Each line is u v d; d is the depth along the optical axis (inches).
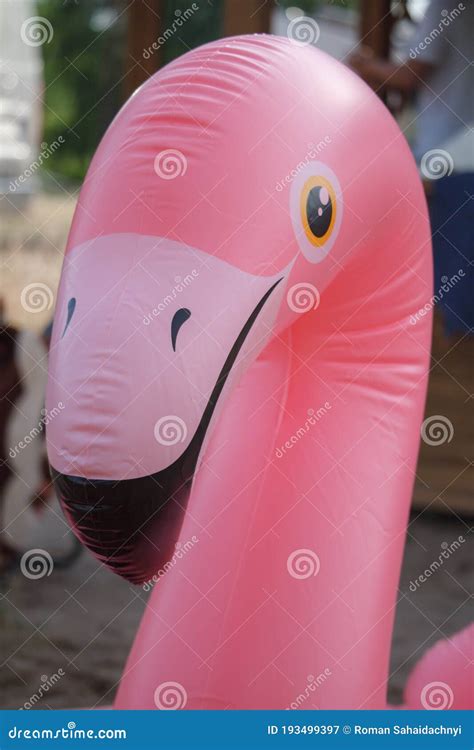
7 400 180.7
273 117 66.0
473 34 204.5
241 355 63.4
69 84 557.0
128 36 233.5
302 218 65.9
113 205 63.1
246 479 72.6
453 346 223.6
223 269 61.9
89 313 60.8
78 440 59.6
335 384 73.8
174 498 61.4
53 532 189.0
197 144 63.5
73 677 147.6
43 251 393.7
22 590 182.9
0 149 458.3
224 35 185.0
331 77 71.4
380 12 260.2
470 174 201.3
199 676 72.3
